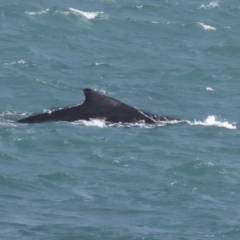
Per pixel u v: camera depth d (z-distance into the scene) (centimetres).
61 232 9269
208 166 11406
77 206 10025
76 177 10912
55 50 19338
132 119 13300
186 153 12006
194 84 16875
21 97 15012
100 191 10512
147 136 12694
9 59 17975
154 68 18200
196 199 10369
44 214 9750
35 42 19962
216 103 15312
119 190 10569
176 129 13188
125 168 11306
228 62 19288
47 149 11888
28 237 9106
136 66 18312
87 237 9175
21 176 10819
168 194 10494
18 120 13175
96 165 11388
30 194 10338
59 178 10844
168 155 11888
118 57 19138
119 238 9169
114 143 12275
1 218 9569
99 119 13200
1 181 10594
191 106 14988
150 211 9938
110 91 15900
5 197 10200
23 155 11612
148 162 11562
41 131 12569
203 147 12369
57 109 13400
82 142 12212
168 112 14525
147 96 15638
